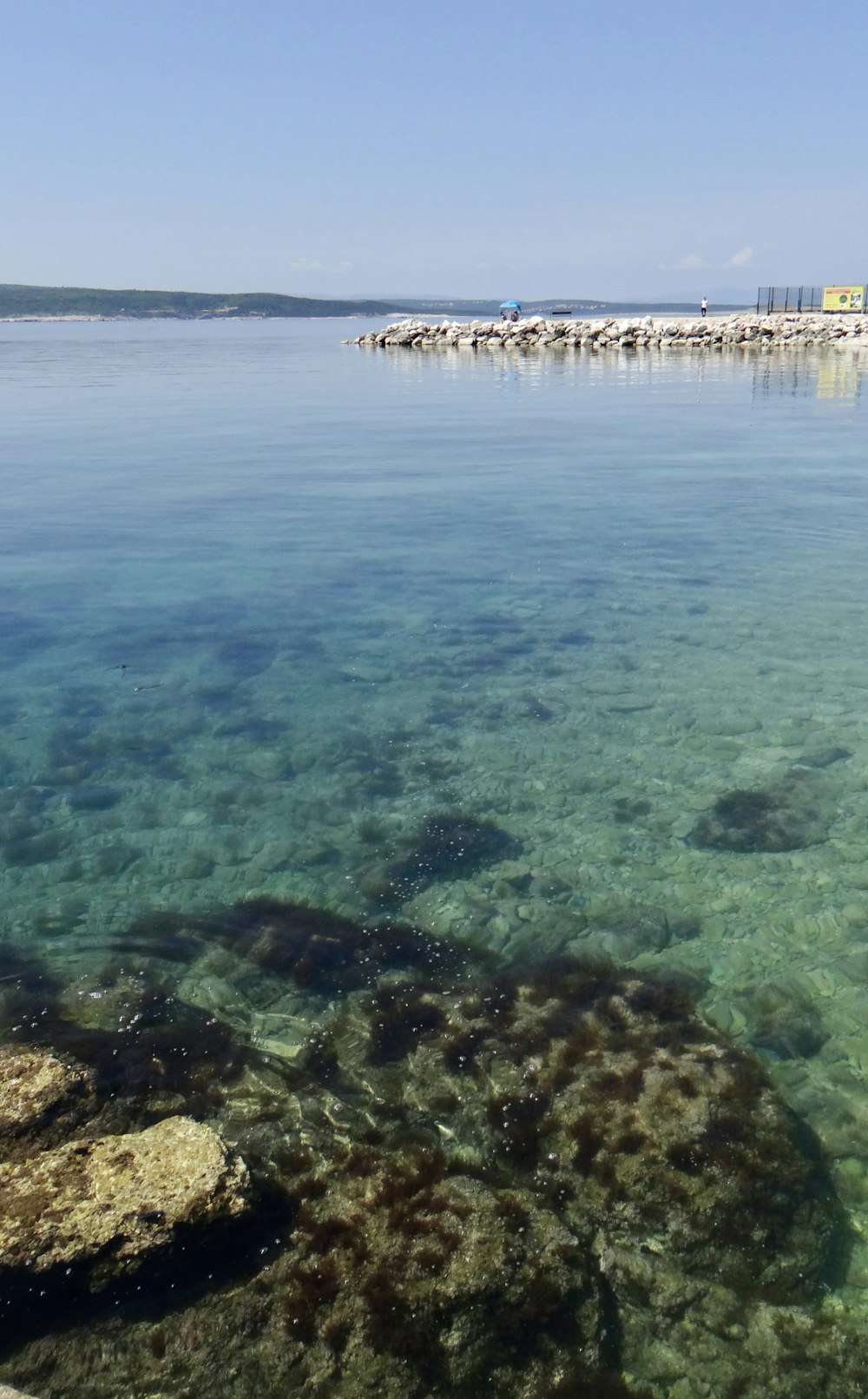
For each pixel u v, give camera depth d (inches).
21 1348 145.5
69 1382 141.7
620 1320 154.5
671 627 476.4
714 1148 179.8
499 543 644.1
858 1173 181.0
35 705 390.9
